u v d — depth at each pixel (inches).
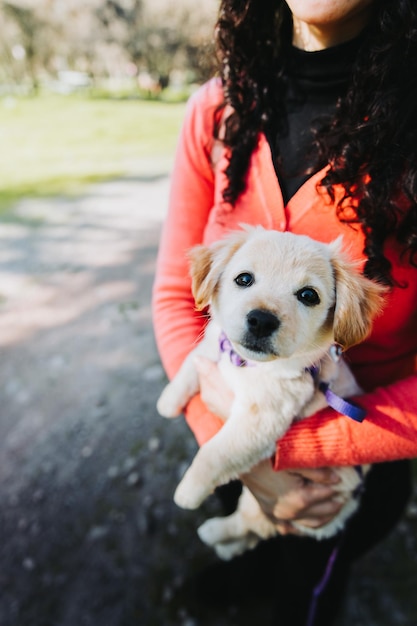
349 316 14.0
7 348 46.3
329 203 14.6
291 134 15.7
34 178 109.3
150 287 58.2
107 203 92.0
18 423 36.9
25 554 27.5
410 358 16.4
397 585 25.3
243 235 15.1
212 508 29.5
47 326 50.1
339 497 16.3
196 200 18.4
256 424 15.0
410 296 14.7
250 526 19.9
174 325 18.4
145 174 114.9
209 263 15.5
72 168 119.6
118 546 27.7
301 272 13.8
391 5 13.3
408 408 13.8
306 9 13.4
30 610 24.8
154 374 41.8
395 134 13.5
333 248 14.5
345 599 24.6
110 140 156.8
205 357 17.0
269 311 13.3
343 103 14.3
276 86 15.8
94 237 74.7
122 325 50.0
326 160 14.3
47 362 44.1
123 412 37.5
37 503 30.5
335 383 15.3
